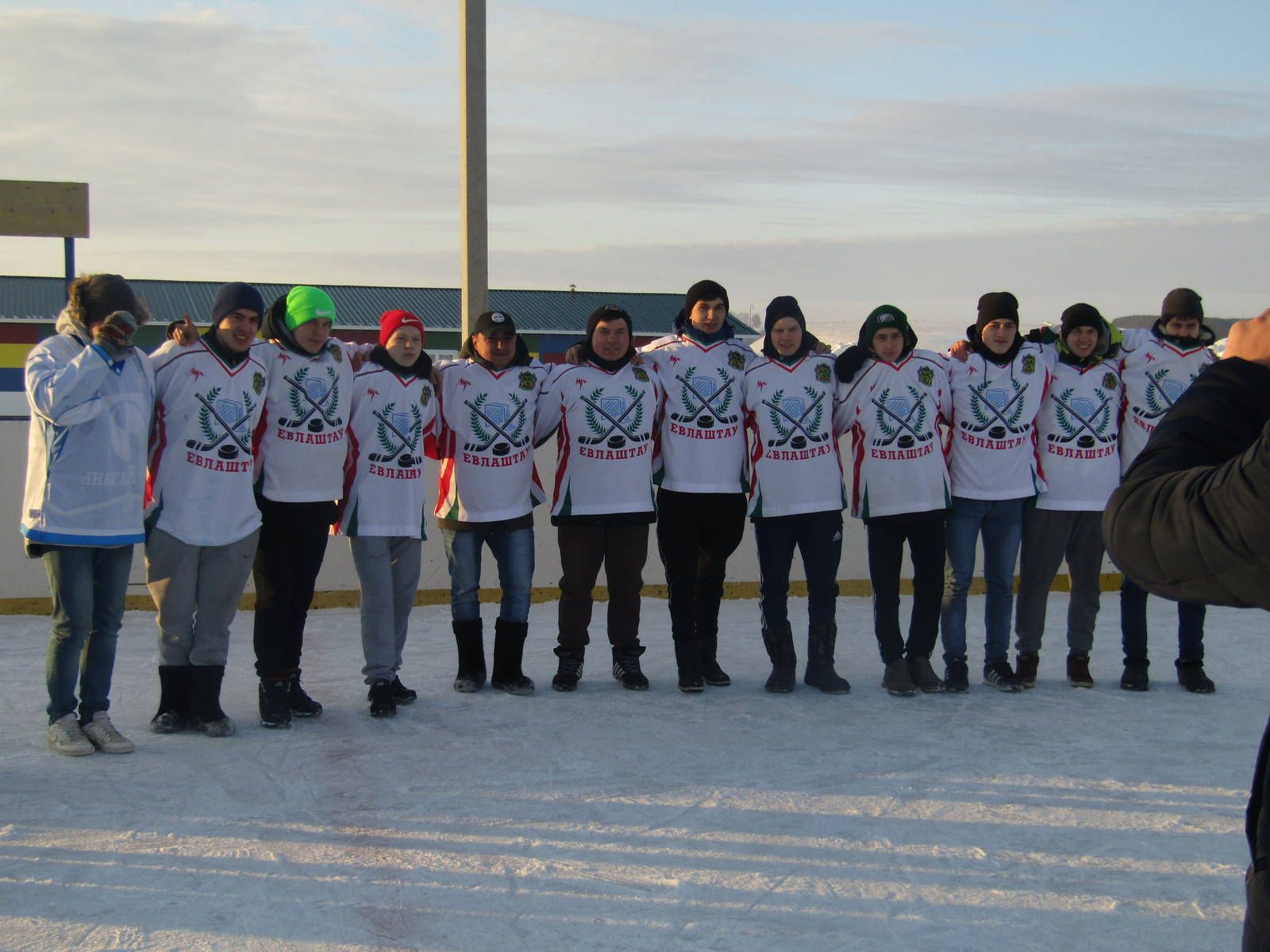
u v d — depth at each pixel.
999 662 6.34
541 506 8.80
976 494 6.18
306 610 5.42
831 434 6.14
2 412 11.39
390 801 4.26
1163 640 7.70
